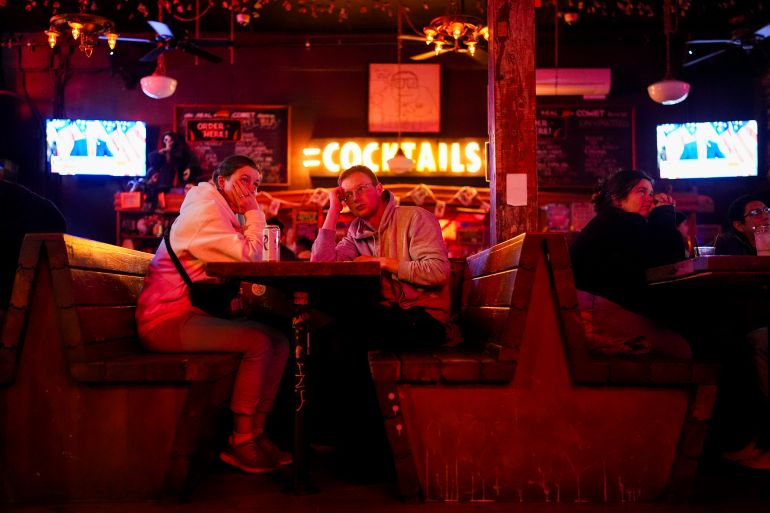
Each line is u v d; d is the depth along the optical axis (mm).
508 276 2285
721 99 9070
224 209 2582
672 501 2094
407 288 2791
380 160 8945
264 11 8531
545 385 2133
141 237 8328
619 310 2736
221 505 2094
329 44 9273
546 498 2113
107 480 2139
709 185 8969
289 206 8641
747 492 2236
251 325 2559
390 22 8922
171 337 2453
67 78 9164
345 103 9273
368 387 2717
